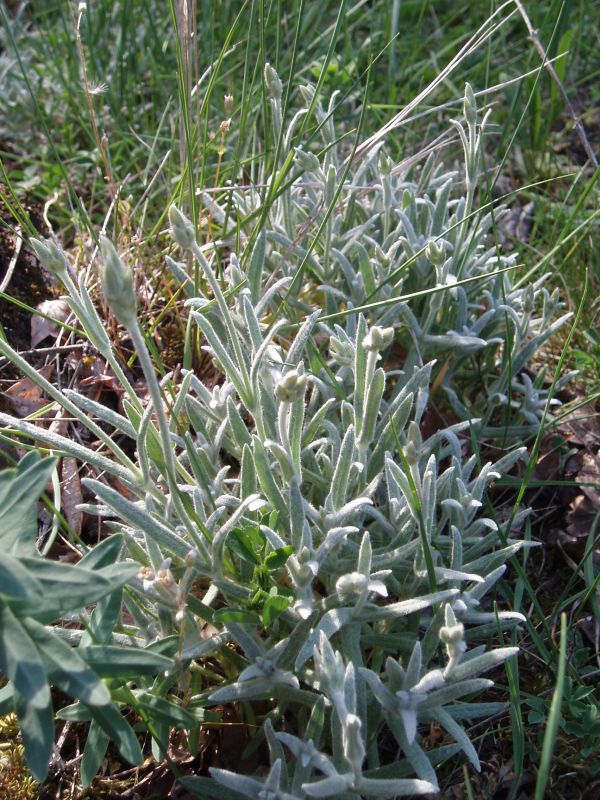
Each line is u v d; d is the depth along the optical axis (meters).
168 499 0.28
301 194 0.46
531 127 0.60
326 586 0.31
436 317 0.41
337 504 0.29
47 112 0.60
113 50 0.67
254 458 0.27
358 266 0.42
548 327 0.42
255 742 0.28
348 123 0.58
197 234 0.41
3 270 0.44
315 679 0.26
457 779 0.29
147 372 0.22
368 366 0.27
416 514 0.29
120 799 0.29
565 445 0.41
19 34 0.67
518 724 0.27
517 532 0.38
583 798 0.29
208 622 0.31
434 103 0.64
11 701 0.23
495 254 0.45
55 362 0.42
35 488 0.23
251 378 0.27
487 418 0.40
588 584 0.34
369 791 0.23
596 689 0.33
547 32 0.67
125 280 0.21
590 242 0.48
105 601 0.25
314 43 0.61
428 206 0.41
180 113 0.42
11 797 0.28
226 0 0.66
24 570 0.20
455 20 0.74
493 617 0.28
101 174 0.54
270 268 0.41
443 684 0.26
